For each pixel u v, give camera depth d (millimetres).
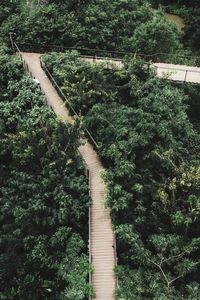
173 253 24156
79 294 22438
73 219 25484
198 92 34844
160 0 52219
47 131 28844
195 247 24188
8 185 27594
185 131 30203
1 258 24453
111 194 25594
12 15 40438
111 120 29938
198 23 44969
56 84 33469
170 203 25969
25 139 28531
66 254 24453
